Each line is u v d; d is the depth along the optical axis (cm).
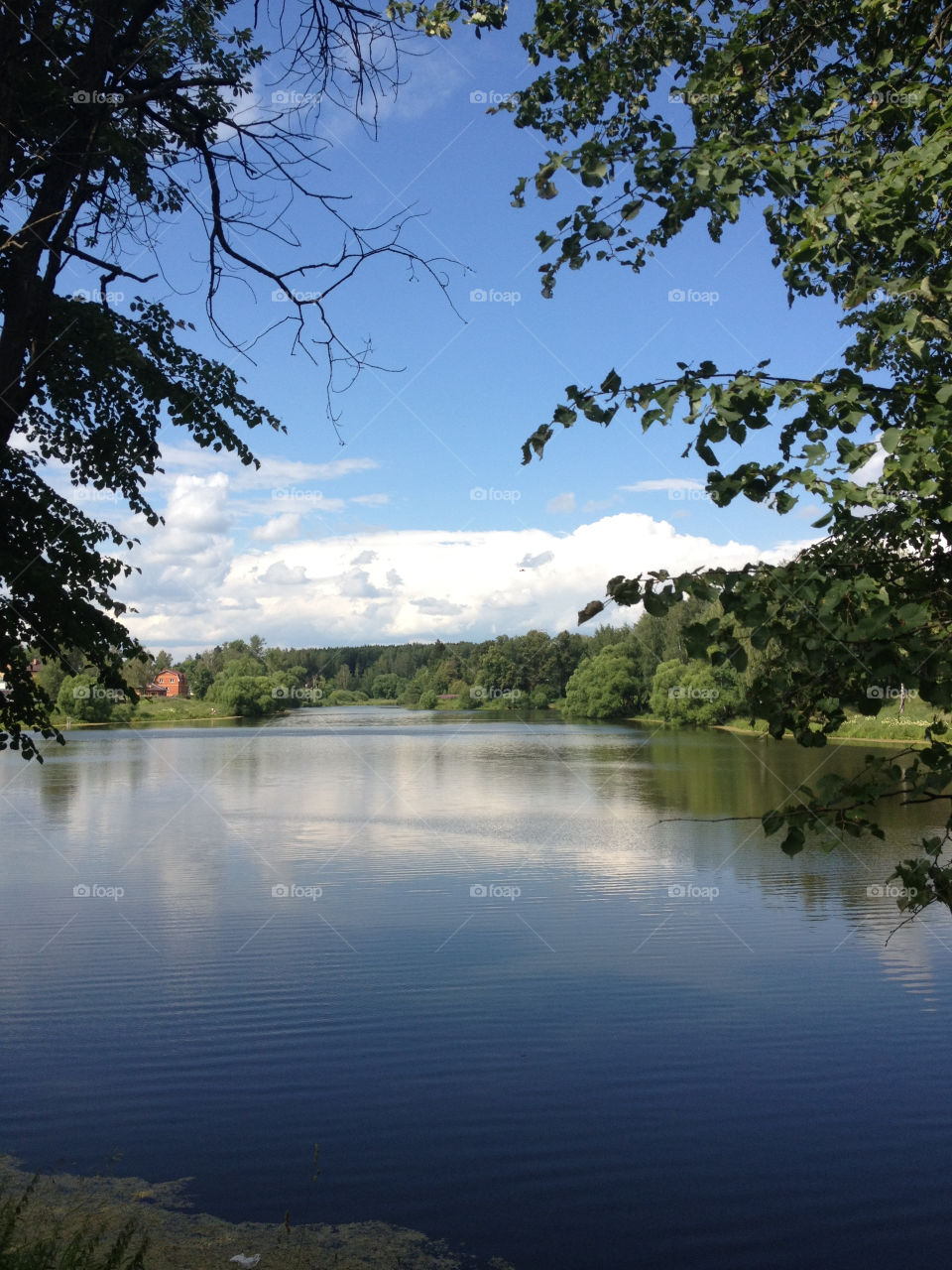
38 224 623
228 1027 1084
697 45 513
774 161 304
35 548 930
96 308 867
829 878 1909
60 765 5009
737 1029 1064
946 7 388
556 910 1652
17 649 879
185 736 7806
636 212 324
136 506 1059
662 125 368
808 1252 657
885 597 269
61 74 707
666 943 1426
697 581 290
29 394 679
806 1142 812
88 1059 994
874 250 334
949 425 259
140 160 802
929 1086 912
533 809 3127
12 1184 740
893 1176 757
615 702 9462
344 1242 661
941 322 267
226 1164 773
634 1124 846
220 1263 619
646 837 2495
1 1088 923
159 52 757
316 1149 684
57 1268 526
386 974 1277
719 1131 831
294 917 1612
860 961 1315
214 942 1450
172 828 2736
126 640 991
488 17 490
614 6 499
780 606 289
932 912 1598
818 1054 993
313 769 4791
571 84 501
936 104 330
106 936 1488
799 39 473
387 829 2692
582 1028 1073
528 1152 797
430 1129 834
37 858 2230
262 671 12612
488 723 9594
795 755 4744
